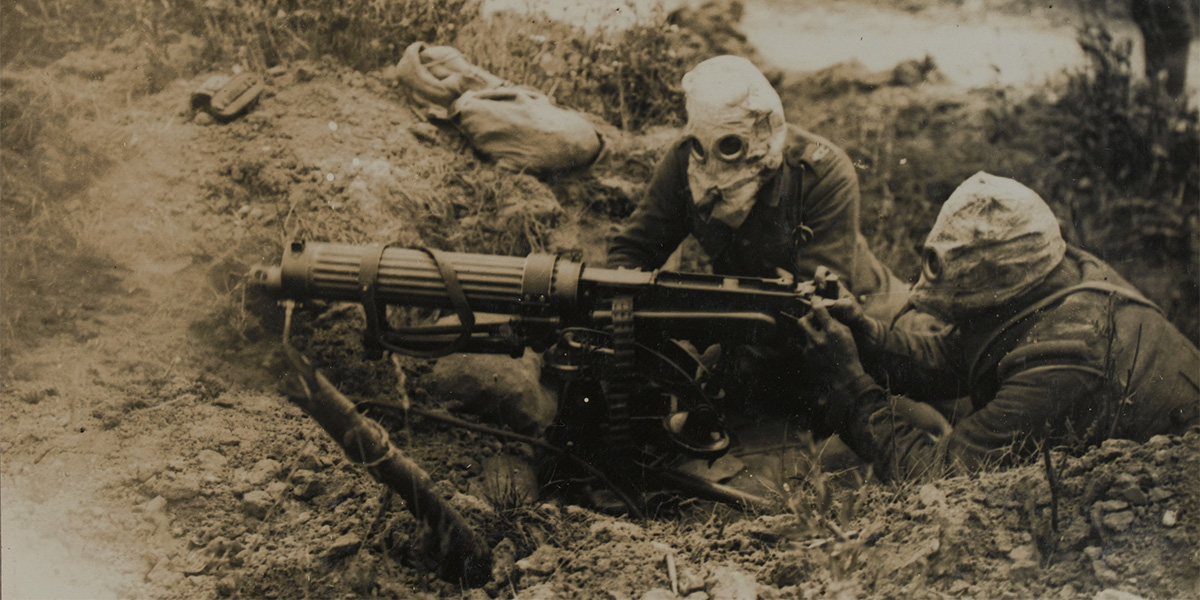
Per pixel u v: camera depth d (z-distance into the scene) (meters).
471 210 3.48
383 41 3.87
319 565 2.45
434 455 2.89
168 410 2.84
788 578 2.45
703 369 2.75
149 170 3.35
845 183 3.09
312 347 3.06
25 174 3.36
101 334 3.04
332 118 3.56
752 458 3.01
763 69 4.90
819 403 2.84
